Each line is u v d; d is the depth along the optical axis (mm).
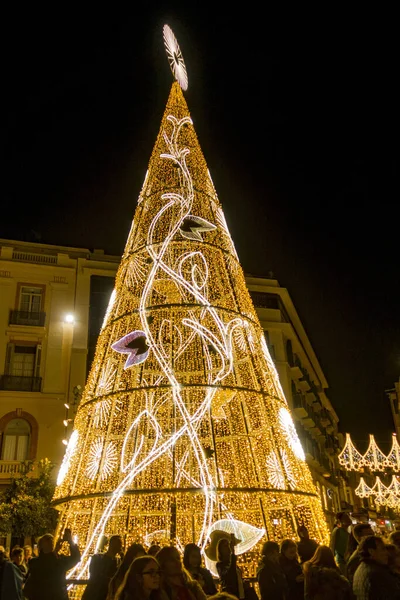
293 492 9977
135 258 12297
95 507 10359
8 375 24797
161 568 4453
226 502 12164
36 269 27297
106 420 11773
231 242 13227
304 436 32312
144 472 12102
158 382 13891
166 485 11430
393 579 4695
